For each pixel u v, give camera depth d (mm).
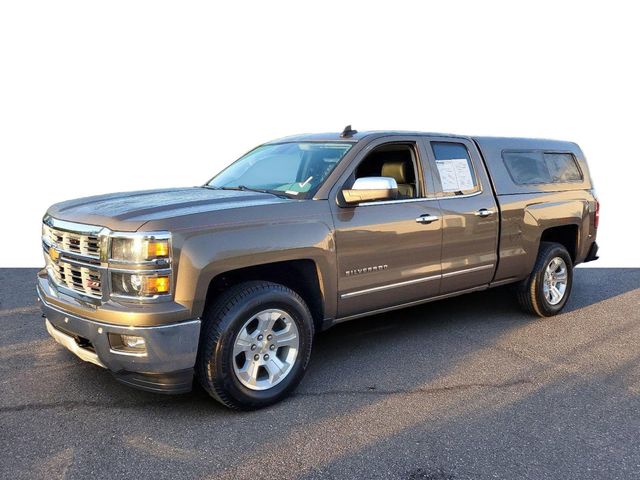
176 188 5117
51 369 4621
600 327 6117
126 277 3539
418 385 4488
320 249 4270
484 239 5574
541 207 6117
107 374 4539
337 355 5156
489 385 4516
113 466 3240
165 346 3533
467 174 5586
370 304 4781
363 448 3500
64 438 3541
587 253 6953
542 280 6238
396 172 5180
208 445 3494
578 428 3820
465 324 6148
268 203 4133
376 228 4652
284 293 4027
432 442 3590
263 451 3439
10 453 3354
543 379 4660
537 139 6547
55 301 3961
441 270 5227
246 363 3934
